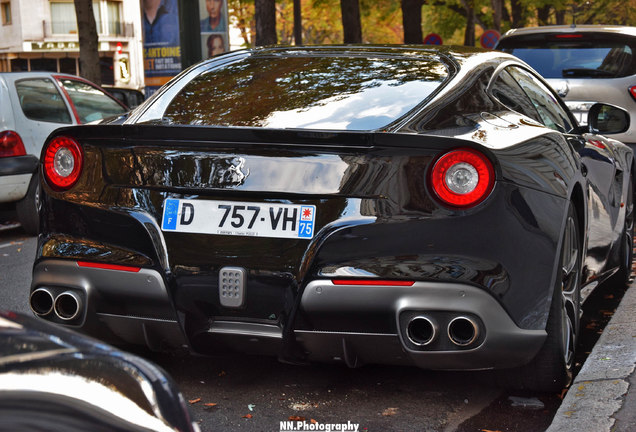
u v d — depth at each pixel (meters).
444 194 3.73
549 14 44.56
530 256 3.88
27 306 6.40
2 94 9.98
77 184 4.20
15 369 1.66
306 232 3.82
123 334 4.17
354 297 3.76
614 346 4.43
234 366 4.69
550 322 4.07
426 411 4.05
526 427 3.86
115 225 4.08
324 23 52.12
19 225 11.27
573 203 4.60
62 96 10.66
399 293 3.74
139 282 4.00
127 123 4.45
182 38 20.42
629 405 3.62
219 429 3.79
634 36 11.00
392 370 4.65
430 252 3.74
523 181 3.89
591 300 6.50
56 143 4.26
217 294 3.91
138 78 69.69
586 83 10.77
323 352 3.91
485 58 4.76
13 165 9.85
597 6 48.50
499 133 4.04
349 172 3.80
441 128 3.98
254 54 4.97
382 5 38.31
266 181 3.88
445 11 40.69
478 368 3.87
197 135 3.97
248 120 4.26
